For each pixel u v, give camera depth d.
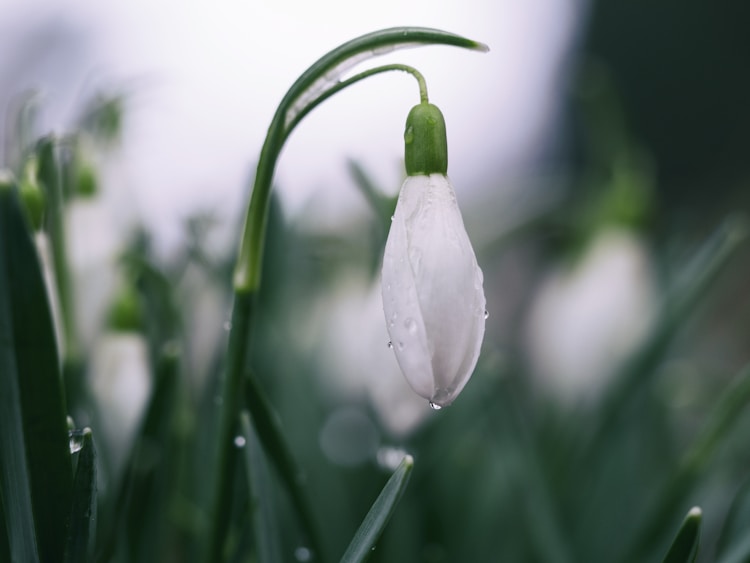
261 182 0.14
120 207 0.21
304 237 0.26
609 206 0.25
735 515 0.17
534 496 0.20
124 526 0.17
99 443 0.18
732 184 0.89
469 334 0.14
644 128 1.07
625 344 0.24
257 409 0.15
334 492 0.23
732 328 0.53
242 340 0.15
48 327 0.14
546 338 0.25
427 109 0.15
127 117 0.23
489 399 0.21
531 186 0.35
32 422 0.14
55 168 0.17
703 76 1.05
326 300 0.26
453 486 0.23
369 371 0.20
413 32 0.14
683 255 0.28
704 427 0.19
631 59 1.08
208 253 0.22
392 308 0.14
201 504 0.20
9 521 0.14
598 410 0.23
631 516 0.24
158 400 0.16
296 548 0.19
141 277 0.20
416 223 0.14
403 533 0.21
